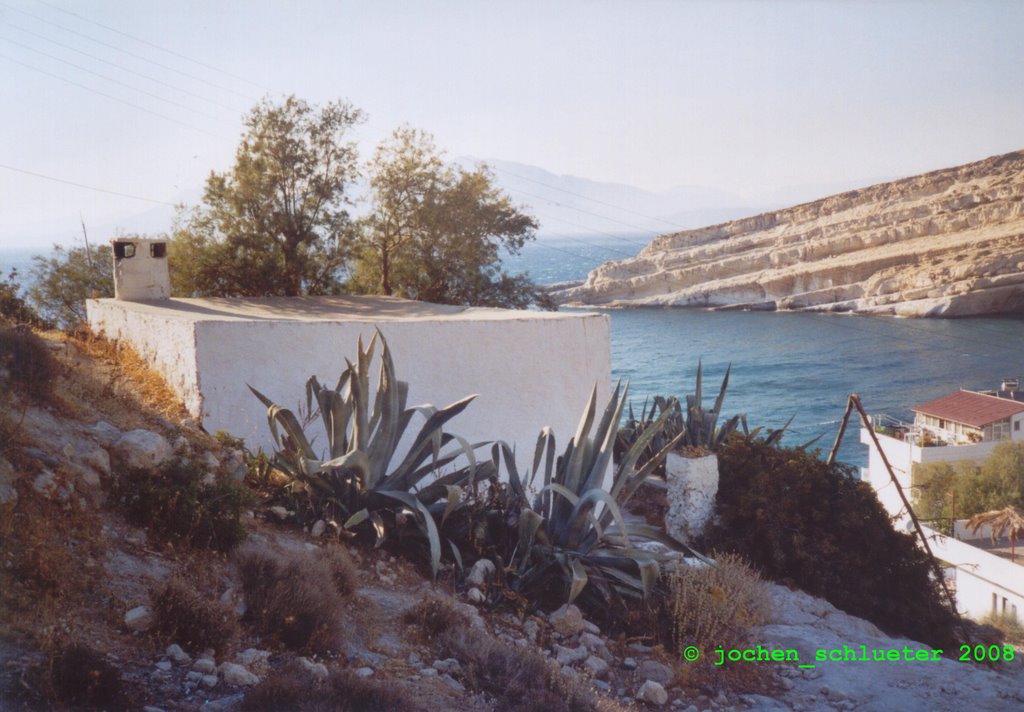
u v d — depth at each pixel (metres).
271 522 9.12
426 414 9.64
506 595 8.87
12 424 7.20
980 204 181.75
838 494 14.45
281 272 24.36
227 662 5.68
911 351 123.50
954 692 8.77
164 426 9.67
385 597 8.09
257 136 24.27
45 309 23.94
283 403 12.22
